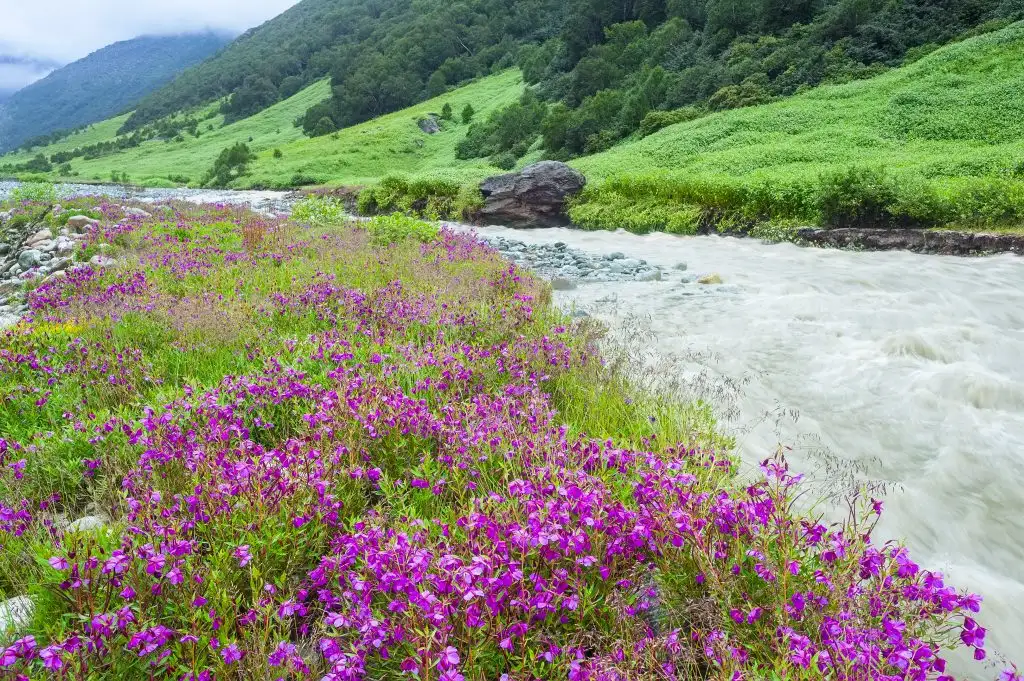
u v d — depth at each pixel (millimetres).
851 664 2314
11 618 2945
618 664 2500
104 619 2527
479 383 5613
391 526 3355
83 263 12070
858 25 47656
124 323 7668
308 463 3705
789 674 2395
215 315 7637
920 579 2771
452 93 120125
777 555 2873
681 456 3912
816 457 5438
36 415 5344
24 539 3645
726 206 21844
